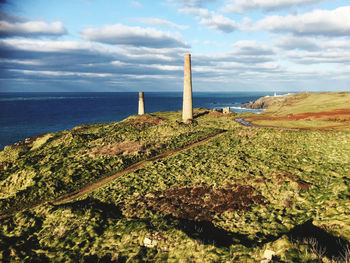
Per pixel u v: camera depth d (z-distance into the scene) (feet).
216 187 51.06
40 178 78.38
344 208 30.19
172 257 27.04
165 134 125.29
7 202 65.87
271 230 31.65
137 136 123.65
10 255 31.48
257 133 103.24
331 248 22.30
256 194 44.57
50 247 33.35
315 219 29.99
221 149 85.71
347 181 39.50
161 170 69.21
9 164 105.29
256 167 60.08
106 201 51.70
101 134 134.31
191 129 133.28
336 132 88.63
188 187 53.62
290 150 71.72
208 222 36.63
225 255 24.89
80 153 100.01
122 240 32.55
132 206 46.62
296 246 22.50
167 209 42.63
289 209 36.40
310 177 47.24
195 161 73.56
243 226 33.99
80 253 31.04
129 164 84.07
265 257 22.39
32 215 42.65
